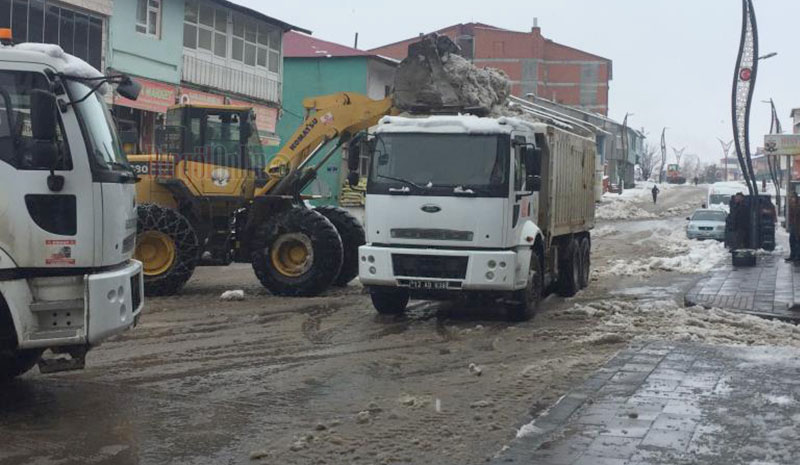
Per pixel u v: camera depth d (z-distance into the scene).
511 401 8.12
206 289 16.83
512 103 16.50
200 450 6.61
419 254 12.54
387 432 7.07
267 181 16.23
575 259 17.12
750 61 21.12
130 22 26.61
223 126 15.98
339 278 17.39
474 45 83.00
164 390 8.58
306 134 16.72
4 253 7.12
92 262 7.34
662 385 8.37
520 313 13.15
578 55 84.75
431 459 6.34
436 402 8.09
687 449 6.29
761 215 25.23
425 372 9.54
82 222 7.29
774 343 11.03
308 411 7.81
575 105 85.19
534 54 82.19
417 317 13.55
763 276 19.58
